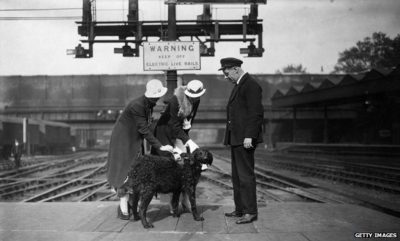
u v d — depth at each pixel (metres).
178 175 4.89
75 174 21.00
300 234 4.35
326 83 46.09
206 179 17.17
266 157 35.97
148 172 4.67
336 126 63.78
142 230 4.59
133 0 13.38
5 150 36.53
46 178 18.56
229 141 5.22
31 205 6.13
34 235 4.35
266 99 66.38
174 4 8.01
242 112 5.02
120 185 5.09
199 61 7.53
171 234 4.41
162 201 6.61
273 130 69.00
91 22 13.45
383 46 44.66
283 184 14.61
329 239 4.16
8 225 4.82
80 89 65.31
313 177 17.36
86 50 13.34
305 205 6.05
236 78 5.12
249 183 4.96
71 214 5.48
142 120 5.13
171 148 4.98
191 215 5.41
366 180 15.14
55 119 64.88
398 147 31.94
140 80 65.56
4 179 17.20
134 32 13.55
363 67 59.09
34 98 64.81
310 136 63.62
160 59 7.51
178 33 13.31
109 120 65.06
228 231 4.52
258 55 13.47
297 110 62.59
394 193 11.88
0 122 35.22
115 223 4.95
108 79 65.44
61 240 4.18
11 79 64.56
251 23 13.52
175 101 5.29
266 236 4.29
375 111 42.72
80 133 80.38
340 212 5.52
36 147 46.28
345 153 36.19
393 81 35.41
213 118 64.50
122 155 5.19
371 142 44.34
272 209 5.73
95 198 11.98
